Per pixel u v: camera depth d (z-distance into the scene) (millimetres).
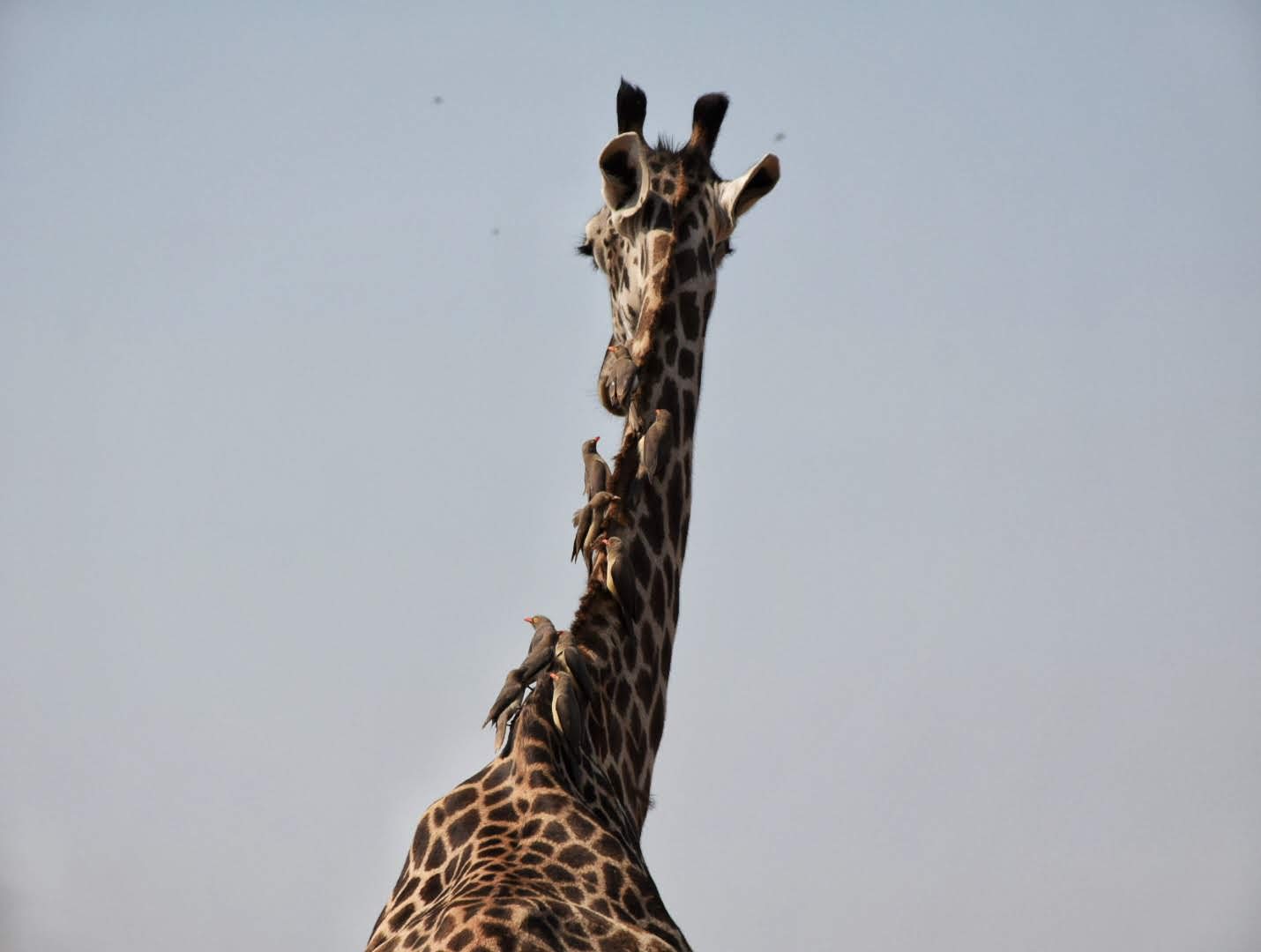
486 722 18188
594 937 15023
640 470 20594
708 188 23641
